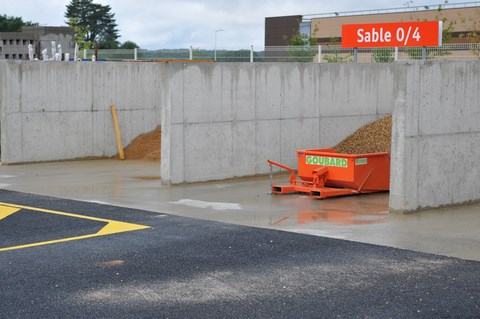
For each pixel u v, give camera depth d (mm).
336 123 21078
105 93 24000
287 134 19875
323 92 20672
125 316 7863
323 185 16344
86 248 10953
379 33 24844
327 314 7918
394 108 13695
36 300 8406
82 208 14477
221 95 18344
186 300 8414
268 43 75562
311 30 59531
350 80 21344
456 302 8344
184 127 17719
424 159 14031
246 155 19000
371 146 19672
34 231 12242
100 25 120188
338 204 15070
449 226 12672
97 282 9133
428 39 23906
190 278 9312
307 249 10875
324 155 16344
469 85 14703
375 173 16312
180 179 17781
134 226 12641
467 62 14609
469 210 14328
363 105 21766
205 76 17984
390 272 9594
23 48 36312
